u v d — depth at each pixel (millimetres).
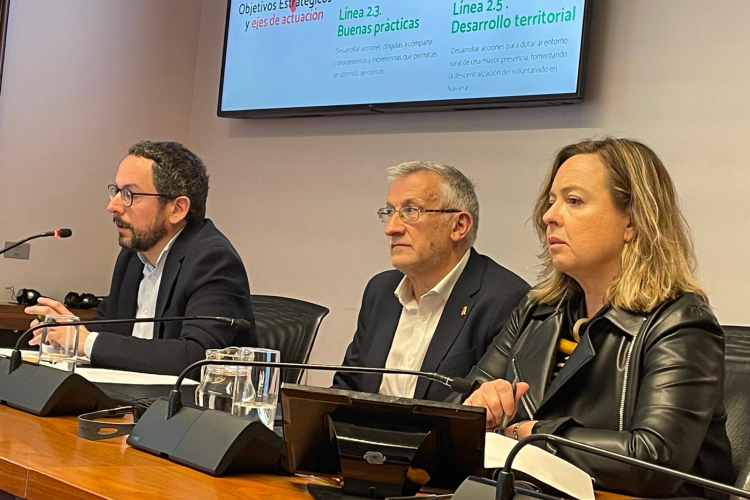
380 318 2670
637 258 1772
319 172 4363
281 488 1237
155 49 4852
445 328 2447
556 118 3549
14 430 1496
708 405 1609
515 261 3607
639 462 948
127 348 2350
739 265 3088
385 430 1225
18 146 4348
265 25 4500
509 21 3621
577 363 1715
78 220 4578
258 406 1514
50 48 4449
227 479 1260
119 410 1629
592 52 3457
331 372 4203
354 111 4141
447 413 1186
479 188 3740
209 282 2631
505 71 3619
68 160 4531
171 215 2793
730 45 3152
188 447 1325
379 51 4055
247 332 2674
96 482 1165
